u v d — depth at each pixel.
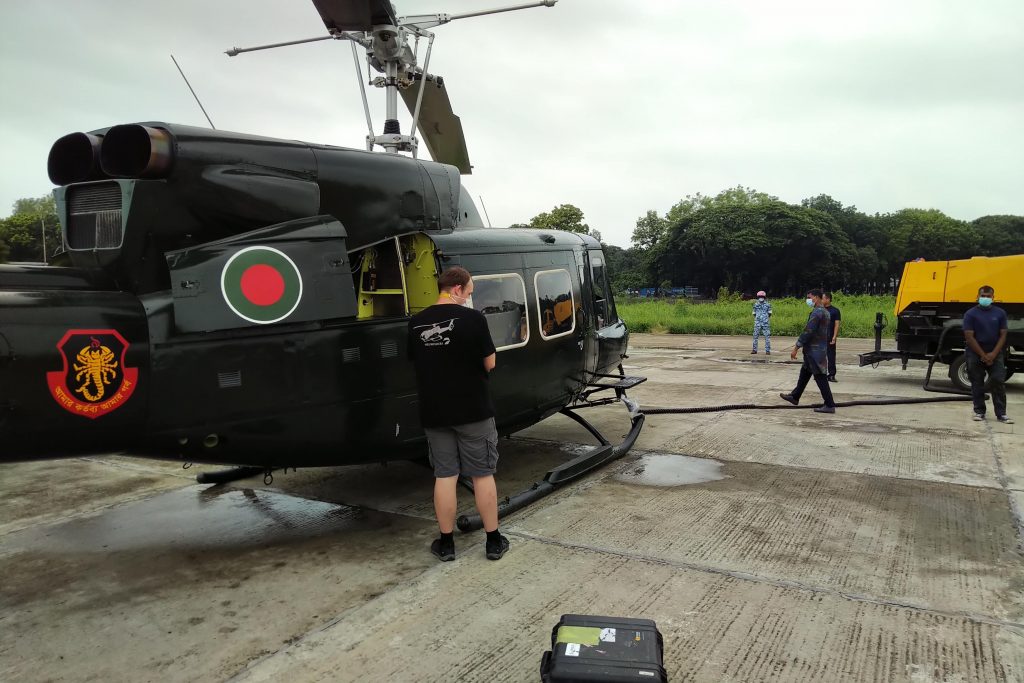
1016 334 8.48
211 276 3.21
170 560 3.75
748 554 3.68
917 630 2.82
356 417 3.83
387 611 3.08
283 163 3.52
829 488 4.93
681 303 31.58
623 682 2.19
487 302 4.57
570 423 7.52
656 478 5.24
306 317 3.50
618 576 3.41
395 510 4.58
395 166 3.99
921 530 4.04
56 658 2.72
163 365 3.16
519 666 2.59
